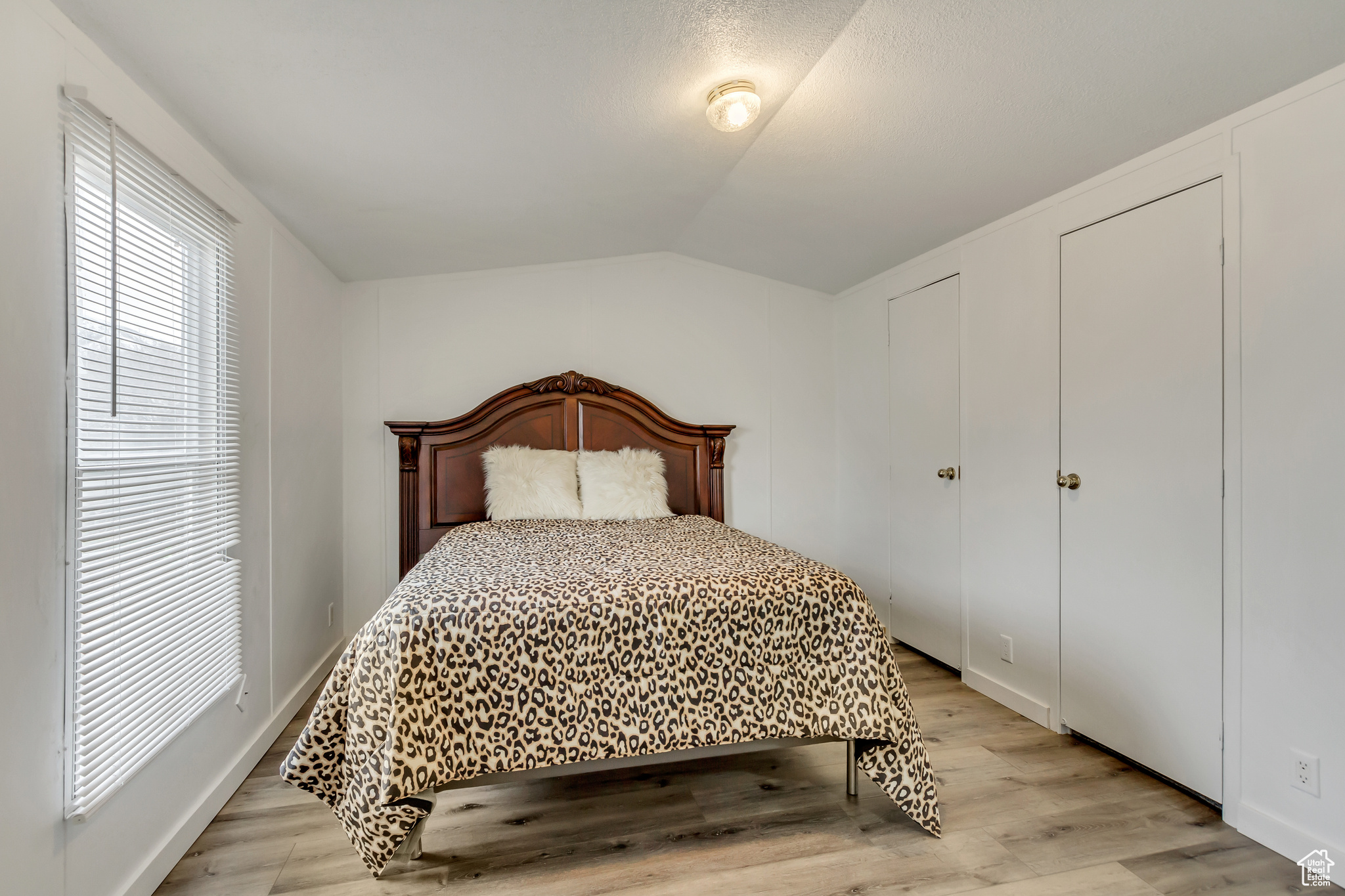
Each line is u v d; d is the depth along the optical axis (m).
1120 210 2.12
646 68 1.74
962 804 1.90
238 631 2.04
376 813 1.48
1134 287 2.07
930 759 2.17
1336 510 1.54
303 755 1.58
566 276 3.69
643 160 2.36
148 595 1.55
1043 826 1.79
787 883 1.57
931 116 1.96
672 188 2.68
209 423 1.90
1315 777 1.58
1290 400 1.63
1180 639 1.93
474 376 3.60
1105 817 1.83
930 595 3.16
